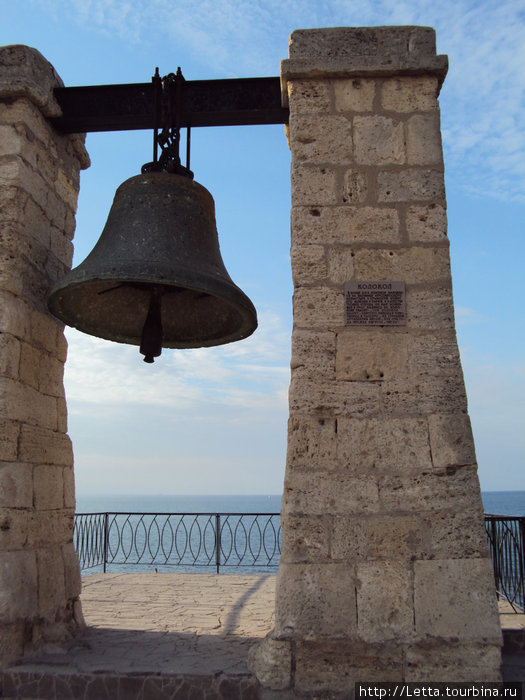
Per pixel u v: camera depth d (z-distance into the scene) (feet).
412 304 13.42
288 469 12.70
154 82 15.47
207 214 14.88
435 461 12.60
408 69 14.32
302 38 14.65
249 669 12.41
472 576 12.02
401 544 12.23
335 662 11.74
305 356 13.17
